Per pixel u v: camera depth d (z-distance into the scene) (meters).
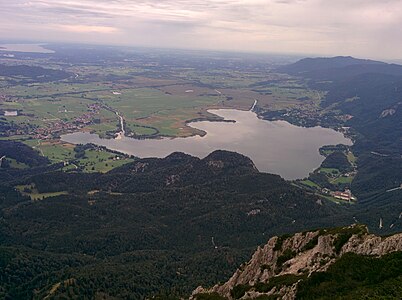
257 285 145.12
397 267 118.38
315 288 122.25
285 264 151.00
